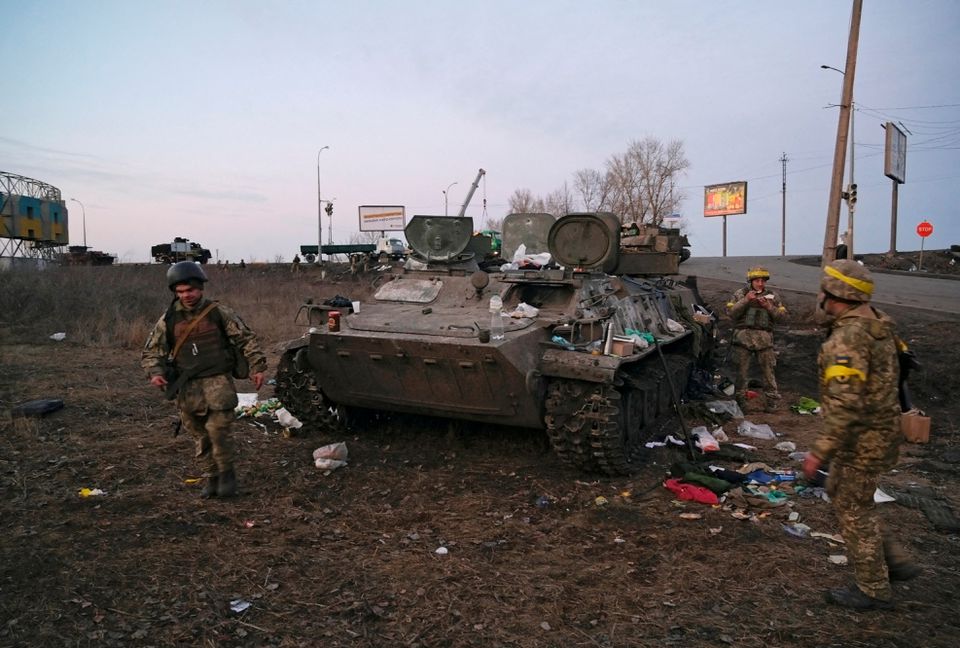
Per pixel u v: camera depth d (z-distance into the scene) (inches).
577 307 286.0
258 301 839.7
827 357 147.2
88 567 169.3
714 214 2332.7
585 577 175.5
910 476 270.2
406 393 278.5
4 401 353.4
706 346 439.5
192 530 196.5
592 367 249.3
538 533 206.4
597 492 245.6
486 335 245.4
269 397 386.6
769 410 388.8
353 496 235.5
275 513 214.4
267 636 143.3
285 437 309.1
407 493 239.9
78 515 203.5
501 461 278.7
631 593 166.9
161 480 241.4
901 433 149.6
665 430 337.7
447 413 278.5
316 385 303.1
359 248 1847.9
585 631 149.2
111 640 138.9
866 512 155.9
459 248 334.6
